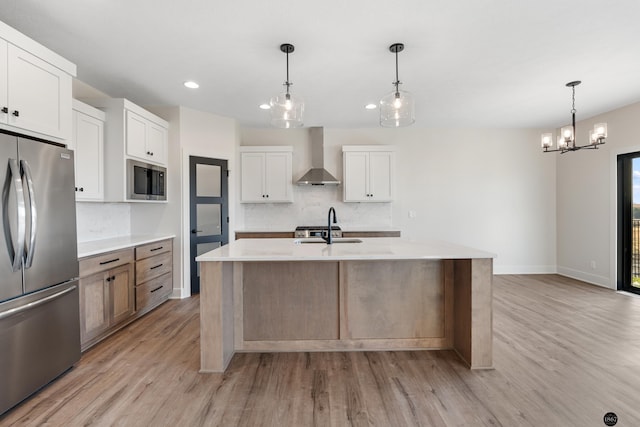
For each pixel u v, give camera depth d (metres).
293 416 1.78
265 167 5.13
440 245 2.68
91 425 1.71
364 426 1.70
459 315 2.51
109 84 3.46
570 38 2.54
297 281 2.60
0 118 1.83
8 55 1.87
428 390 2.02
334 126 5.29
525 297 4.05
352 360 2.45
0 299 1.74
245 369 2.31
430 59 2.89
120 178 3.32
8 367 1.79
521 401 1.90
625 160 4.38
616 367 2.29
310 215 5.43
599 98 3.94
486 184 5.45
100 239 3.59
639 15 2.23
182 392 2.02
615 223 4.41
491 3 2.11
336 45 2.64
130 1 2.07
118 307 2.99
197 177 4.36
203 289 2.27
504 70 3.14
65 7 2.13
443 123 5.13
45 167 2.03
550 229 5.47
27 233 1.87
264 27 2.38
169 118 4.18
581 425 1.69
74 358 2.30
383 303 2.61
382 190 5.18
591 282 4.78
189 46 2.66
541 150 5.45
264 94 3.77
